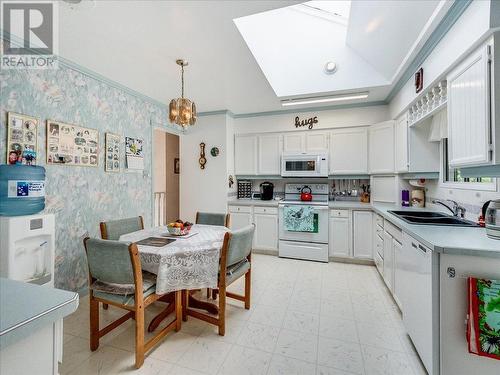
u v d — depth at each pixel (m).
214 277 1.81
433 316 1.36
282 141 4.18
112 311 2.25
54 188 2.28
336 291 2.66
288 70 3.36
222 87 3.12
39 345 0.64
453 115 1.73
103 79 2.78
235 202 4.11
